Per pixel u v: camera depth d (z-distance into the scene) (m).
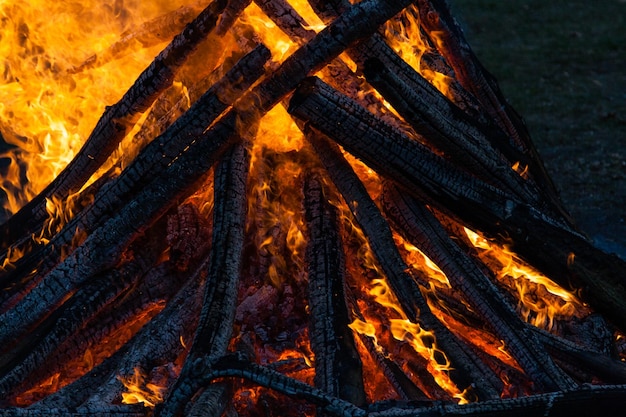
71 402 3.86
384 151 3.98
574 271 4.00
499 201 4.02
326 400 3.61
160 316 4.01
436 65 4.57
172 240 4.10
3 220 5.56
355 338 3.91
